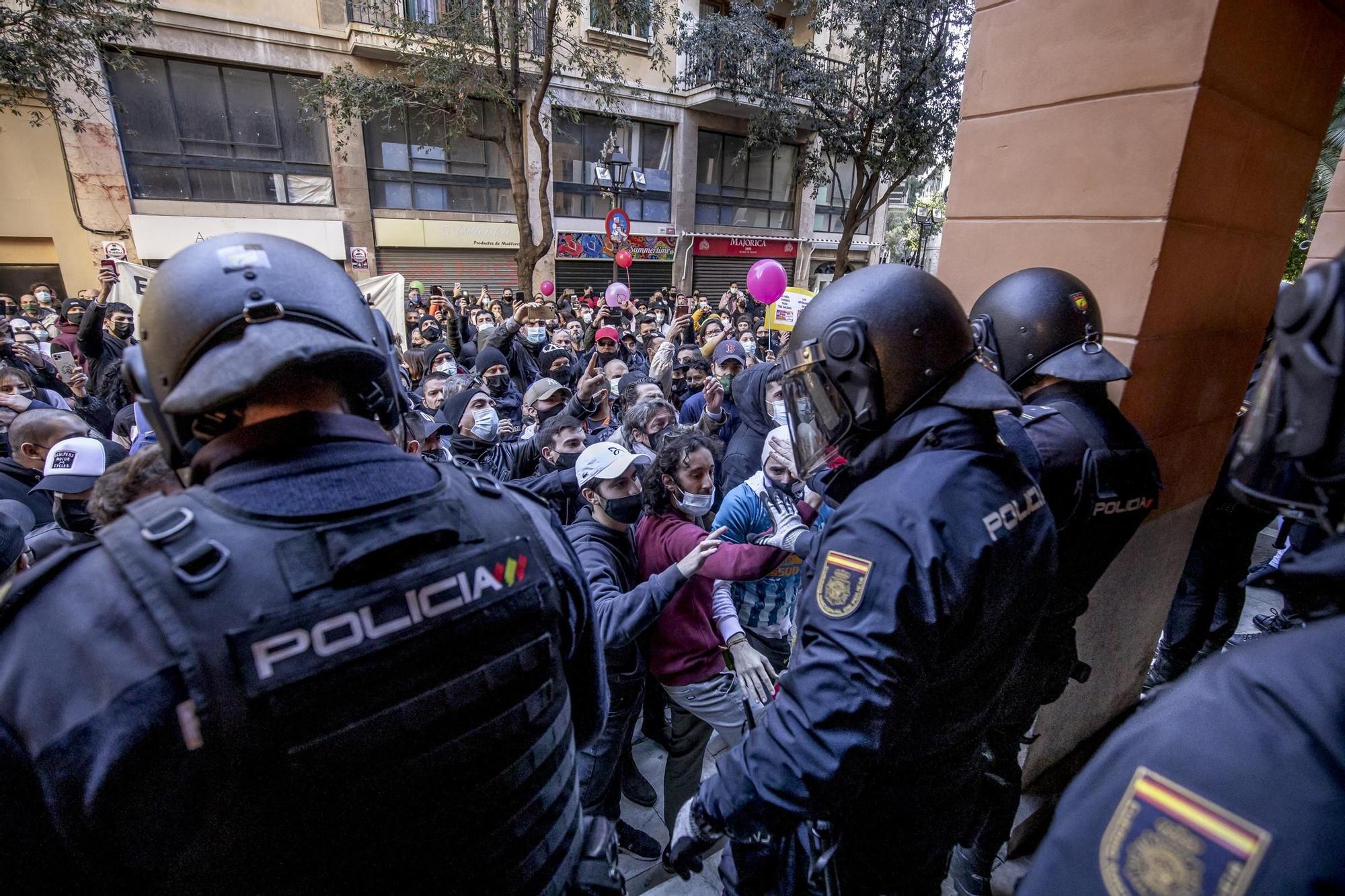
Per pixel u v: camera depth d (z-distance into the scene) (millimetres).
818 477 1246
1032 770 2051
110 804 557
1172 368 1804
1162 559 2166
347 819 637
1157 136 1556
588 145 15297
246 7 11586
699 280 17734
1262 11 1576
